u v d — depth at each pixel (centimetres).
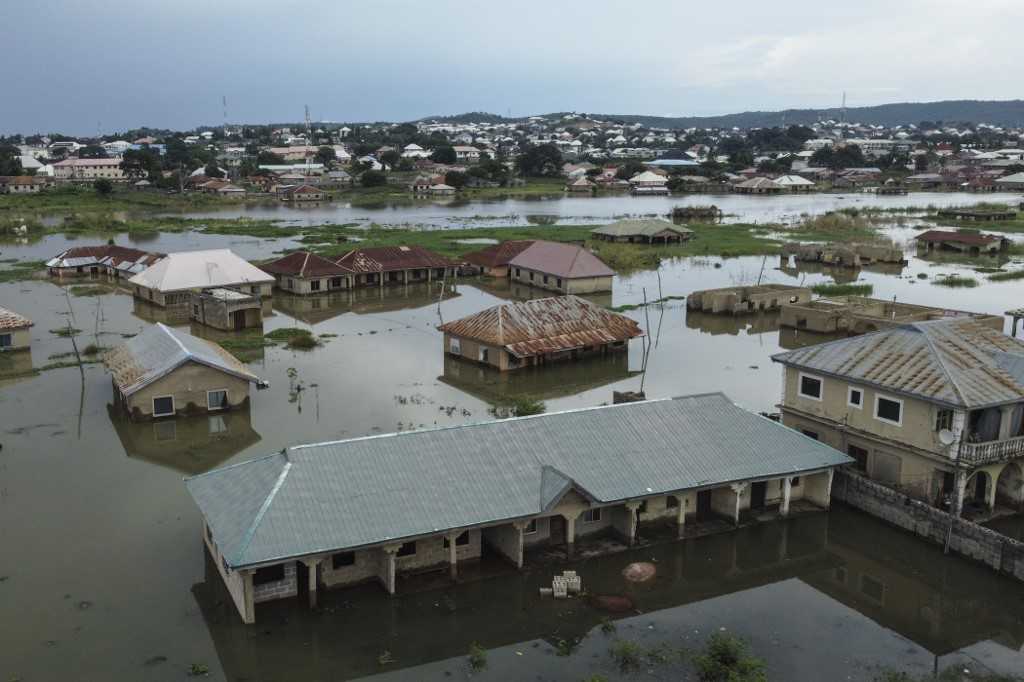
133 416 5159
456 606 3212
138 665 2816
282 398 5716
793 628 3167
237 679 2767
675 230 14425
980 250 13500
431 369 6556
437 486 3378
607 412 3934
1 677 2716
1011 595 3388
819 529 3941
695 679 2797
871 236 15288
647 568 3531
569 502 3488
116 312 8581
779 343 7544
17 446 4784
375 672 2833
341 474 3325
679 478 3678
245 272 9300
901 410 4000
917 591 3500
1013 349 4322
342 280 10231
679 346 7406
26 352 6844
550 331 6775
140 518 3884
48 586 3281
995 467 3878
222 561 3275
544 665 2880
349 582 3306
